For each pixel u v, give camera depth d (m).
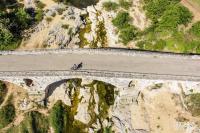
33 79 78.94
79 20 89.69
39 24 86.69
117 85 82.00
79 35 89.44
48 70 78.75
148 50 85.94
